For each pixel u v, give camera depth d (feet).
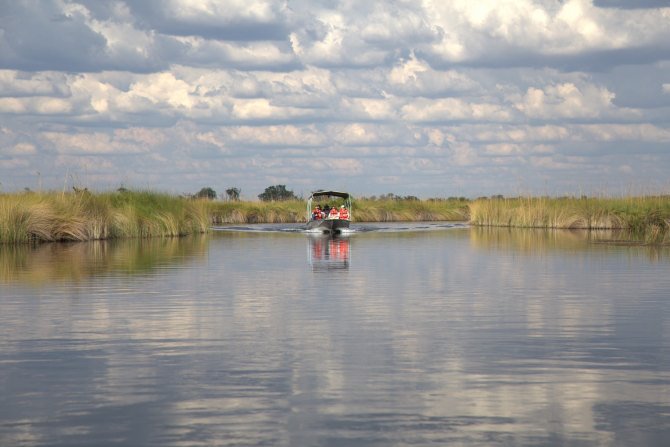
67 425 34.09
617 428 33.76
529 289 80.33
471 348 49.67
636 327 57.36
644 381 41.39
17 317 61.36
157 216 192.03
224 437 32.58
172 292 77.30
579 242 163.43
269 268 103.76
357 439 32.35
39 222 156.76
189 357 46.96
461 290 79.51
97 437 32.63
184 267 104.47
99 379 41.70
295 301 70.90
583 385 40.55
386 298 73.15
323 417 35.17
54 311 64.54
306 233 217.15
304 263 111.96
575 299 72.49
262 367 44.37
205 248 145.38
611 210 233.35
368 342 51.52
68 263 109.50
